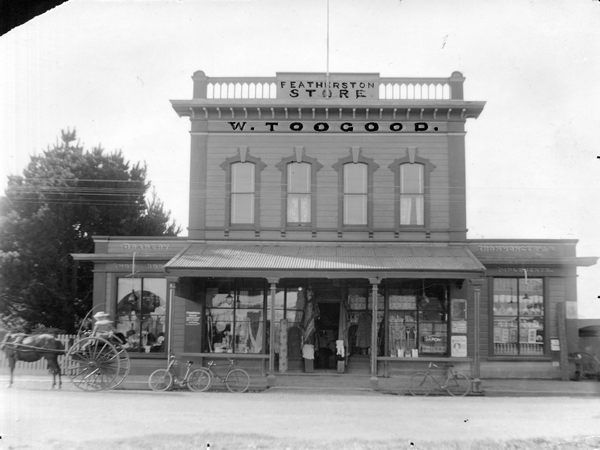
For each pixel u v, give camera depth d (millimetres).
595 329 21906
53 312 29016
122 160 32594
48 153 30656
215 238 22891
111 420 13219
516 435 12289
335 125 23219
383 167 23016
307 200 23047
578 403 16938
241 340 22484
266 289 22672
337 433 12219
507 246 22500
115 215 32156
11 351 18797
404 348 22109
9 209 29078
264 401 16750
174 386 19391
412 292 22344
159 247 23312
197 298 22453
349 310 22469
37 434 11836
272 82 23594
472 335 22016
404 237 22688
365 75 23516
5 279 28438
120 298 23172
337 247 22562
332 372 21828
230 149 23281
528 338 22156
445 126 23078
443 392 19172
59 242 30141
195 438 11625
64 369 22562
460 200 22797
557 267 22312
